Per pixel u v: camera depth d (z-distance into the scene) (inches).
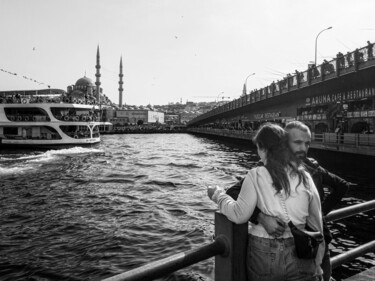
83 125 2106.3
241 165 1284.4
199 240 446.9
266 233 88.5
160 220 539.2
